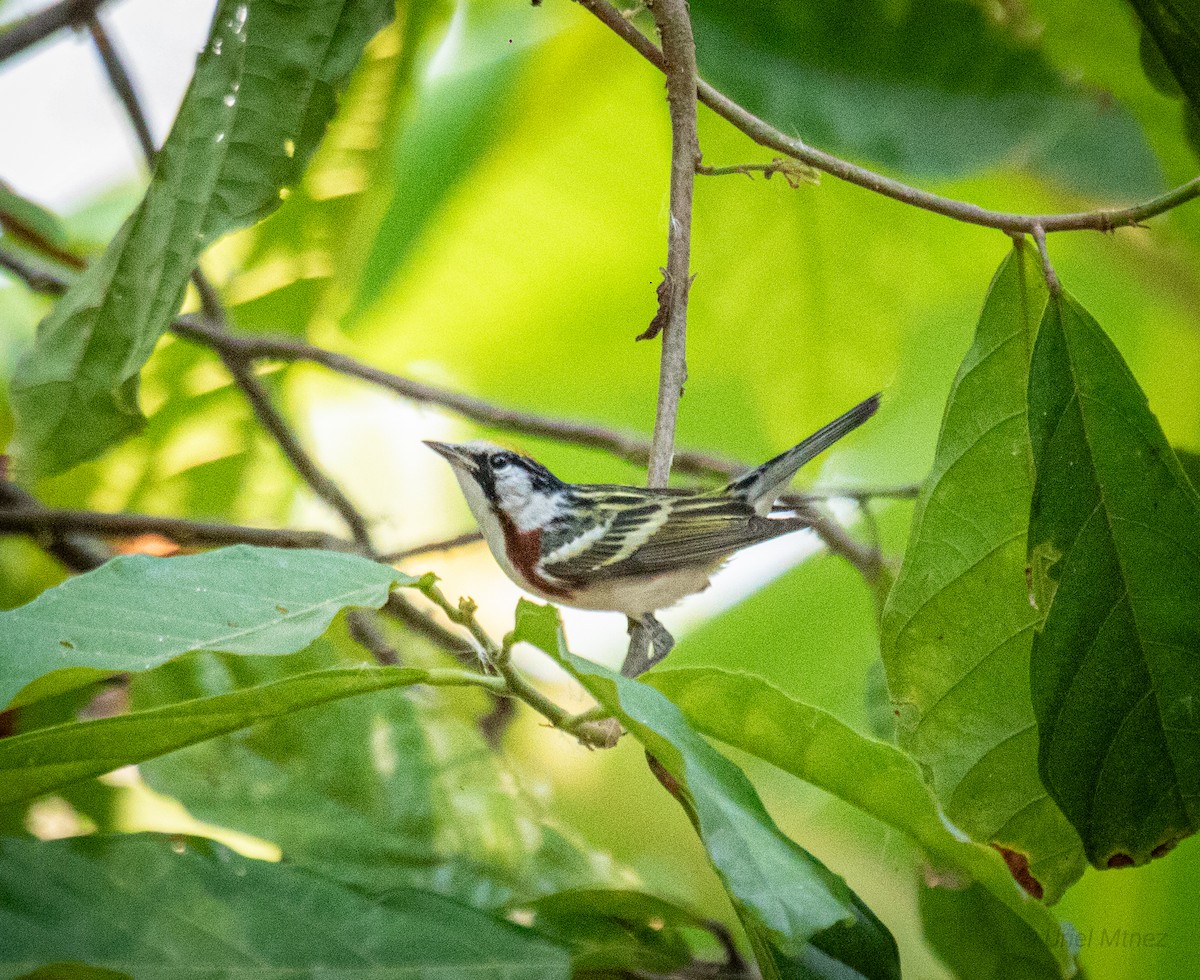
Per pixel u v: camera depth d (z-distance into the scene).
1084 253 4.85
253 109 4.70
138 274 4.71
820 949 4.68
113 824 4.72
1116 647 4.68
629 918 4.70
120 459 4.84
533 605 4.35
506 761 4.73
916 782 4.66
